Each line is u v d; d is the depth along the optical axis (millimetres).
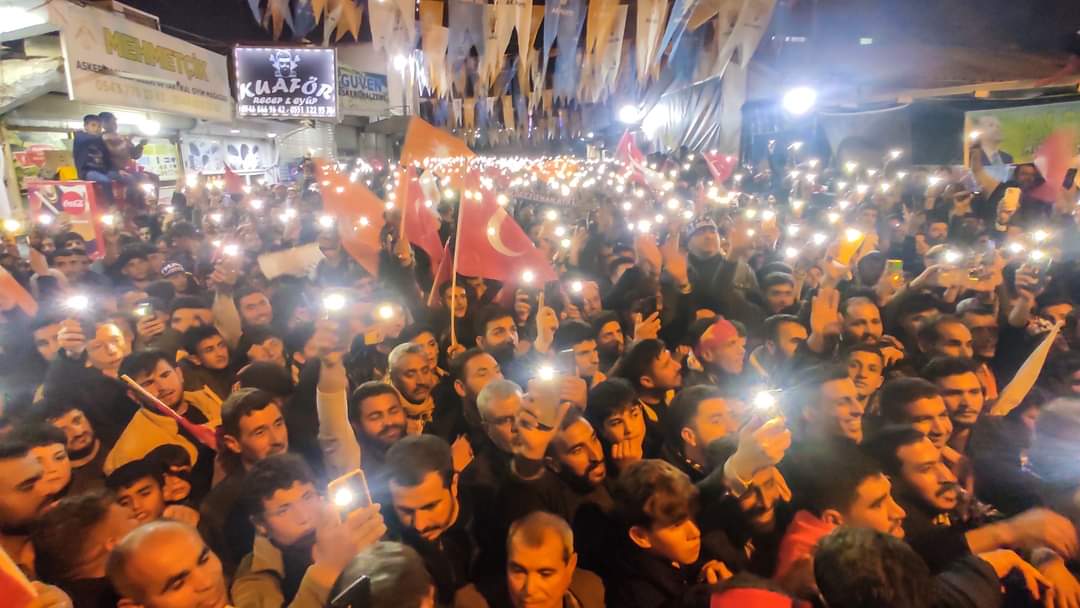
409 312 4812
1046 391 3428
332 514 2098
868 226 7102
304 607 2053
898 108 12414
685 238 6566
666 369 3605
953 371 3203
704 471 3014
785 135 14109
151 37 10594
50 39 8609
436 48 5918
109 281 5719
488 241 4531
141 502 2566
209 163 15336
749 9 5703
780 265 5555
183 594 1837
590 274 6406
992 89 12570
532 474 2785
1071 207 7473
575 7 5820
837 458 2510
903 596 1776
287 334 4312
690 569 2383
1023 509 2670
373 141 26766
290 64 14367
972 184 9633
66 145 10266
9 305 4207
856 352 3568
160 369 3260
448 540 2820
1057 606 2227
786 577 2348
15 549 2322
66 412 2975
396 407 3158
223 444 2916
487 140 27703
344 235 5602
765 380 4012
